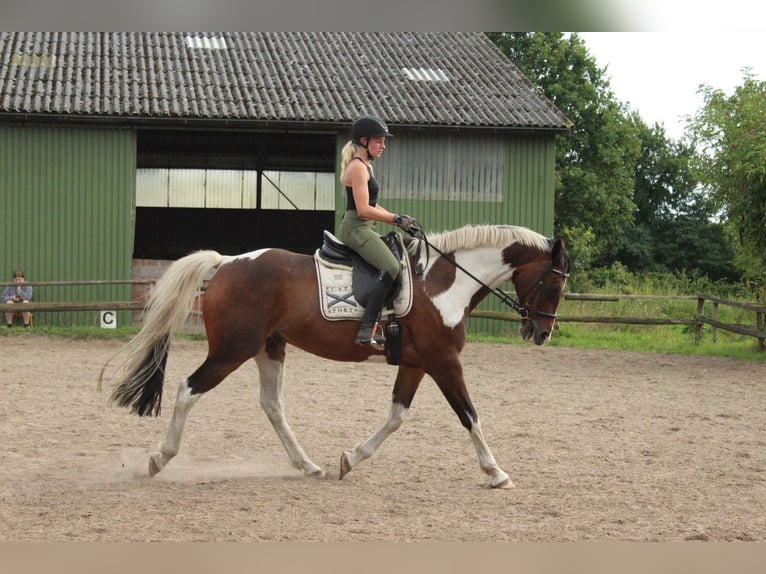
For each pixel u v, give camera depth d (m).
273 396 6.69
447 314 6.41
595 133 34.34
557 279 6.72
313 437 8.16
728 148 15.20
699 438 8.51
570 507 5.83
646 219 44.53
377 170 18.75
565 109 34.00
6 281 17.72
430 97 19.72
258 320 6.32
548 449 7.81
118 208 18.02
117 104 17.81
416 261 6.51
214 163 24.28
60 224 17.88
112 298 17.95
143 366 6.36
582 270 31.81
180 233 24.61
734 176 15.18
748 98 15.52
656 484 6.55
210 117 17.70
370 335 6.22
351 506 5.71
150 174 24.47
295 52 21.72
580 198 33.34
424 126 18.38
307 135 22.31
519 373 13.20
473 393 11.10
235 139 22.61
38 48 20.03
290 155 24.17
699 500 6.09
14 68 18.91
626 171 35.72
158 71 19.64
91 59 19.88
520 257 6.72
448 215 18.98
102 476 6.46
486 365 14.05
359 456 6.57
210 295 6.39
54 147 17.81
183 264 6.43
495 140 19.06
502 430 8.66
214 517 5.34
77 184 17.89
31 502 5.60
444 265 6.55
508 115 19.00
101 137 17.92
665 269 41.69
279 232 24.88
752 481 6.73
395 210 18.81
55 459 7.00
